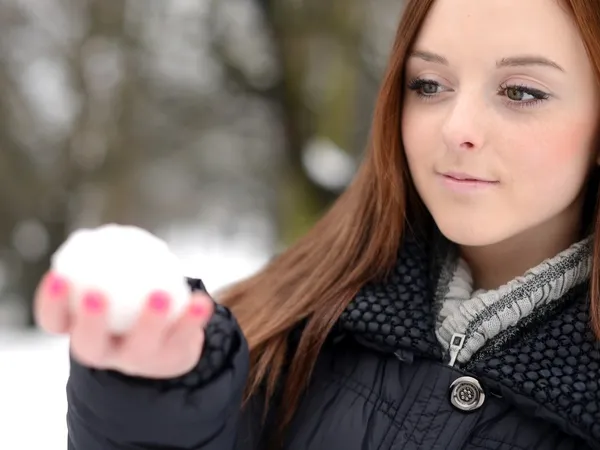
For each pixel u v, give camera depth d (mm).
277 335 867
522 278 805
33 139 4020
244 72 3826
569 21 768
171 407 673
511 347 789
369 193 894
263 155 4121
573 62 771
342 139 3705
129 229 622
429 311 829
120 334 603
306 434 825
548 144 771
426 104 807
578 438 777
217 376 683
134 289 597
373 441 798
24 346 2541
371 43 3633
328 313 842
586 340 782
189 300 622
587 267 808
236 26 3877
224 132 4141
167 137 4125
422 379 805
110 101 3936
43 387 2133
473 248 848
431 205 803
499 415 783
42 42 4008
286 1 3656
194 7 3945
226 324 701
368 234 885
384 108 842
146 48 3936
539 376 769
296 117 3766
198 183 4223
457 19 777
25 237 4047
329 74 3627
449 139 773
